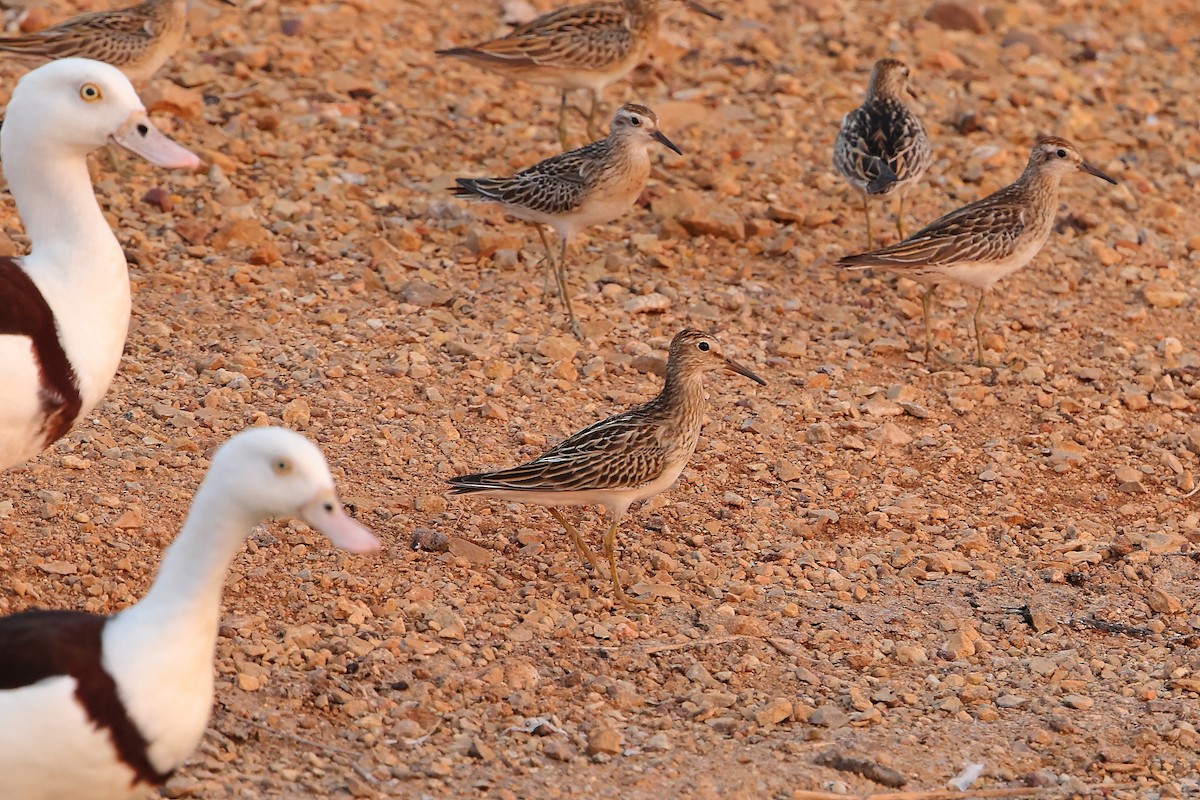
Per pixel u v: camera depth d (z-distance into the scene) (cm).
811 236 1714
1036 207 1515
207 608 738
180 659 729
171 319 1426
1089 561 1205
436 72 1981
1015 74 2130
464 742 929
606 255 1630
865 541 1217
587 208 1491
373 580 1088
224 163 1697
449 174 1752
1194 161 1950
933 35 2184
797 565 1173
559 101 1961
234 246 1568
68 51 1689
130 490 1145
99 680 714
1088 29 2295
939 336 1541
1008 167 1886
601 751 929
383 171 1747
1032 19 2328
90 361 970
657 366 1429
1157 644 1109
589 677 1011
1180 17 2405
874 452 1344
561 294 1549
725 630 1080
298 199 1667
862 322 1563
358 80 1914
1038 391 1461
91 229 973
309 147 1769
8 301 930
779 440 1347
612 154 1488
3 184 1619
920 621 1120
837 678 1041
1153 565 1203
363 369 1370
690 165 1820
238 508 729
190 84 1858
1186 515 1283
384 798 864
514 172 1766
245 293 1493
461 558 1127
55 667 708
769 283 1620
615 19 1803
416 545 1138
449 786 885
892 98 1711
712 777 912
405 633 1033
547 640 1048
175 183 1662
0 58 1838
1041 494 1305
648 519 1219
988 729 995
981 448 1369
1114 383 1486
